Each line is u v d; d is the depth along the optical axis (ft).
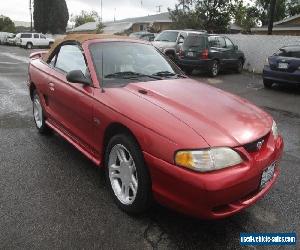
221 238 10.30
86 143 13.39
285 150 17.95
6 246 9.52
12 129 19.24
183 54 47.73
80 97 13.21
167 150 9.57
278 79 36.91
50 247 9.57
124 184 11.37
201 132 9.74
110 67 13.71
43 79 16.57
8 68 49.55
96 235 10.14
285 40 52.24
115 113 11.29
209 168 9.20
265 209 11.98
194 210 9.36
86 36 15.21
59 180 13.34
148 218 11.05
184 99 11.68
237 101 12.60
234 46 53.47
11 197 11.97
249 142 9.97
